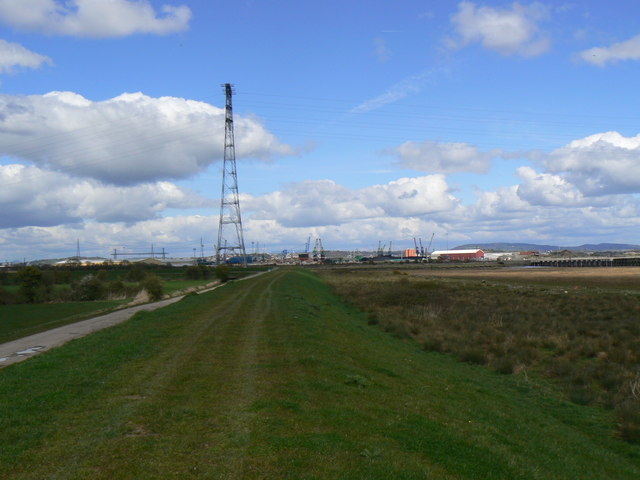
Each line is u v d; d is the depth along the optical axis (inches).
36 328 1354.6
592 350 869.8
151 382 447.8
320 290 2378.2
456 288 2458.2
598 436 514.3
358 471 274.4
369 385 483.2
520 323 1210.0
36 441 297.7
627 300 1662.2
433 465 307.7
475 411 490.9
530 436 449.1
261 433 317.1
